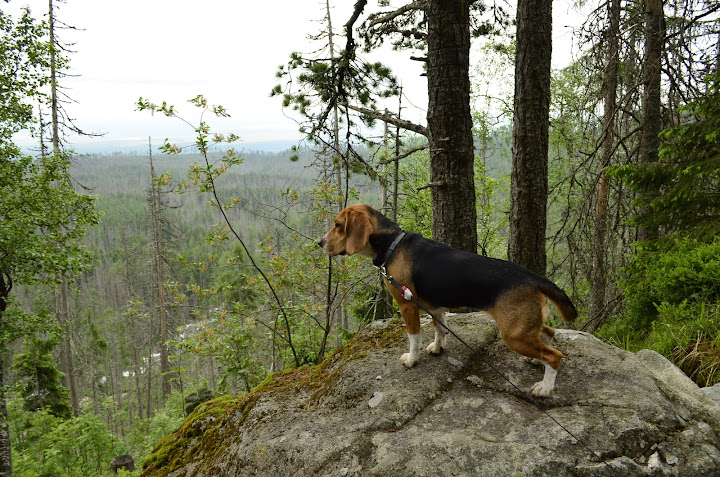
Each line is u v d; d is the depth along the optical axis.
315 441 2.90
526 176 6.87
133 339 48.25
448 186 6.75
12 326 13.32
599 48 9.48
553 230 13.12
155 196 33.53
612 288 10.50
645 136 9.46
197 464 3.50
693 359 4.74
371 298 10.59
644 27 9.23
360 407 3.20
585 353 3.54
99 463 16.98
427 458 2.55
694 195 6.84
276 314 9.85
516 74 6.82
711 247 6.11
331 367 4.02
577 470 2.44
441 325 3.36
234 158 7.76
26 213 14.20
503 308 2.94
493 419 2.87
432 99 6.65
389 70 7.56
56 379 26.09
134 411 49.06
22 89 15.31
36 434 18.88
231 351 9.04
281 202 9.84
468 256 3.17
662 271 6.43
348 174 8.09
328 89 7.71
